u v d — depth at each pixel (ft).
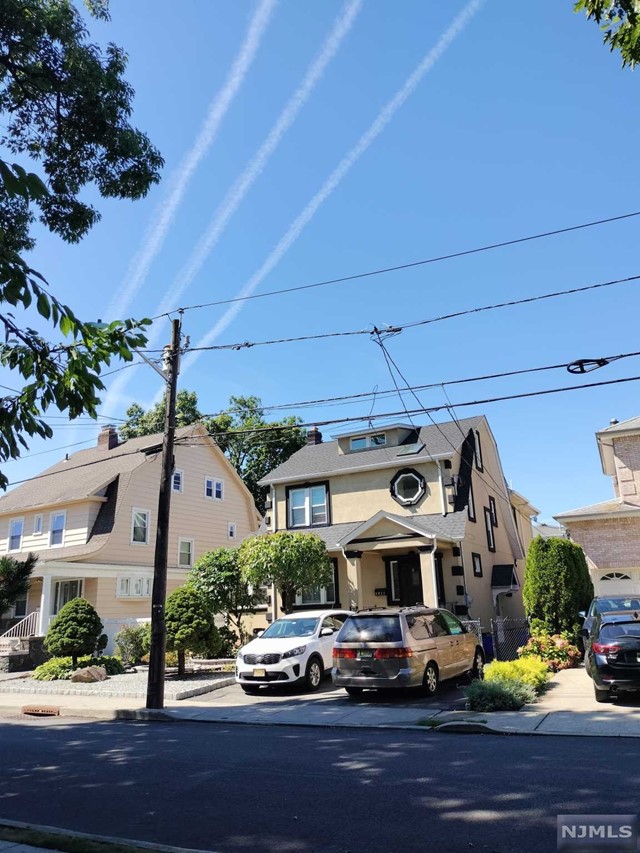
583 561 56.70
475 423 82.48
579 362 38.17
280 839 16.84
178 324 49.67
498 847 15.62
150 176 31.96
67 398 17.83
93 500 88.22
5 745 32.27
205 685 49.42
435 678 41.73
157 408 132.46
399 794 20.27
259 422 137.59
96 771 25.40
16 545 95.14
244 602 68.13
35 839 16.99
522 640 62.49
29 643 70.49
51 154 30.86
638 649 34.22
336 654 41.29
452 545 67.92
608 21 21.57
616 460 67.10
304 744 29.22
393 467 77.20
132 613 86.43
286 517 83.66
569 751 25.39
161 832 17.80
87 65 28.86
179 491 98.94
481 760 24.32
